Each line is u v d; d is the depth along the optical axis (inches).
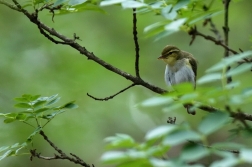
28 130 527.5
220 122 142.2
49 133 558.6
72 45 319.0
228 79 223.3
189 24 223.3
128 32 684.1
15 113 262.2
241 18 686.5
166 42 684.1
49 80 598.9
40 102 260.5
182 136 139.7
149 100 154.0
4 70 599.2
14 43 620.1
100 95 620.7
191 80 414.0
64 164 613.6
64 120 571.8
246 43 671.1
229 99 154.6
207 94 151.1
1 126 528.4
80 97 597.6
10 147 267.6
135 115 658.8
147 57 673.0
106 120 633.0
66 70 610.9
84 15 688.4
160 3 227.6
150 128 658.8
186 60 417.1
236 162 132.0
